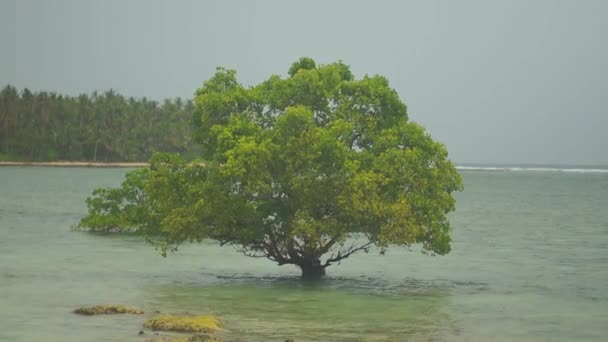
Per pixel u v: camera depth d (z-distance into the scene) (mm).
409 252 54094
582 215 97125
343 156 37062
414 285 40031
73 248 53094
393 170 37469
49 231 64000
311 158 36500
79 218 77312
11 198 108875
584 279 42875
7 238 58875
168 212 38969
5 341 26219
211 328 27938
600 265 49094
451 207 38781
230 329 28609
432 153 38969
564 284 40938
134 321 29281
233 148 37219
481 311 33062
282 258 39875
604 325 30500
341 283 40156
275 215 38531
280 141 37312
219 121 40375
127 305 32938
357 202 36125
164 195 38812
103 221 63438
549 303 35188
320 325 29641
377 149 38844
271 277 41688
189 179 39062
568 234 71938
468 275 44125
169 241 39281
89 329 27828
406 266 47469
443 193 38562
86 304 32969
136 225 62375
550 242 64375
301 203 37094
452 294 37312
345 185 36719
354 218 36875
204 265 46062
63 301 33625
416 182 37906
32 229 65688
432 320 31016
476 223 84125
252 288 37969
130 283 39000
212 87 41031
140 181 63625
